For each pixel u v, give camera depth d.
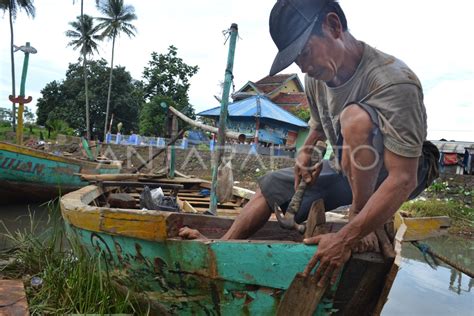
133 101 35.75
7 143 8.19
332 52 2.01
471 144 14.79
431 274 5.45
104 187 5.78
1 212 8.34
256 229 2.65
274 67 2.10
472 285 5.00
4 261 4.00
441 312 4.03
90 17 30.34
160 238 2.28
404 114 1.78
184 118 6.18
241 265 2.10
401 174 1.78
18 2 28.03
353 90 2.05
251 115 15.27
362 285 1.97
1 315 2.72
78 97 34.50
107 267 2.87
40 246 4.05
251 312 2.17
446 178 12.95
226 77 4.33
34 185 8.86
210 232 3.19
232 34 4.27
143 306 2.74
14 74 28.89
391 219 2.10
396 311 4.00
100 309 2.73
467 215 10.66
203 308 2.35
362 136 1.84
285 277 2.03
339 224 2.91
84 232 2.95
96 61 36.62
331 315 2.04
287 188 2.55
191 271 2.24
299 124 16.22
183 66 31.20
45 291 3.14
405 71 1.87
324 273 1.89
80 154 18.02
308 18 1.98
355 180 1.91
